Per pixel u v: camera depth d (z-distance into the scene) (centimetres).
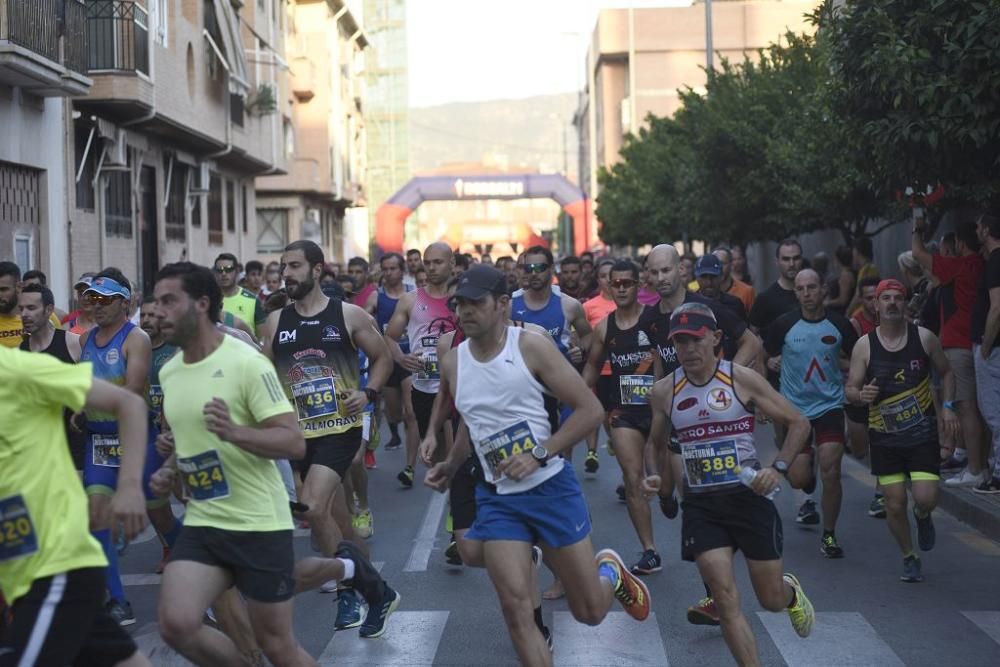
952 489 1226
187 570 559
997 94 1187
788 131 2416
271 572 569
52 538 465
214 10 3136
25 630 458
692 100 3088
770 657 737
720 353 695
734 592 648
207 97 3030
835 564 980
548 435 615
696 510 670
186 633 549
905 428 910
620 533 1101
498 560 600
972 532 1107
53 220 2231
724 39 8944
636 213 4528
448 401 714
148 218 2905
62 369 468
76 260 2380
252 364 568
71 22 2122
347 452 851
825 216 2200
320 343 852
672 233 4103
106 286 833
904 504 914
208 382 567
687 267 1433
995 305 1156
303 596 898
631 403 951
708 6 3234
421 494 1327
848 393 914
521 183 4994
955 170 1281
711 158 2653
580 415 606
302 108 5138
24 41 1927
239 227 3881
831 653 744
